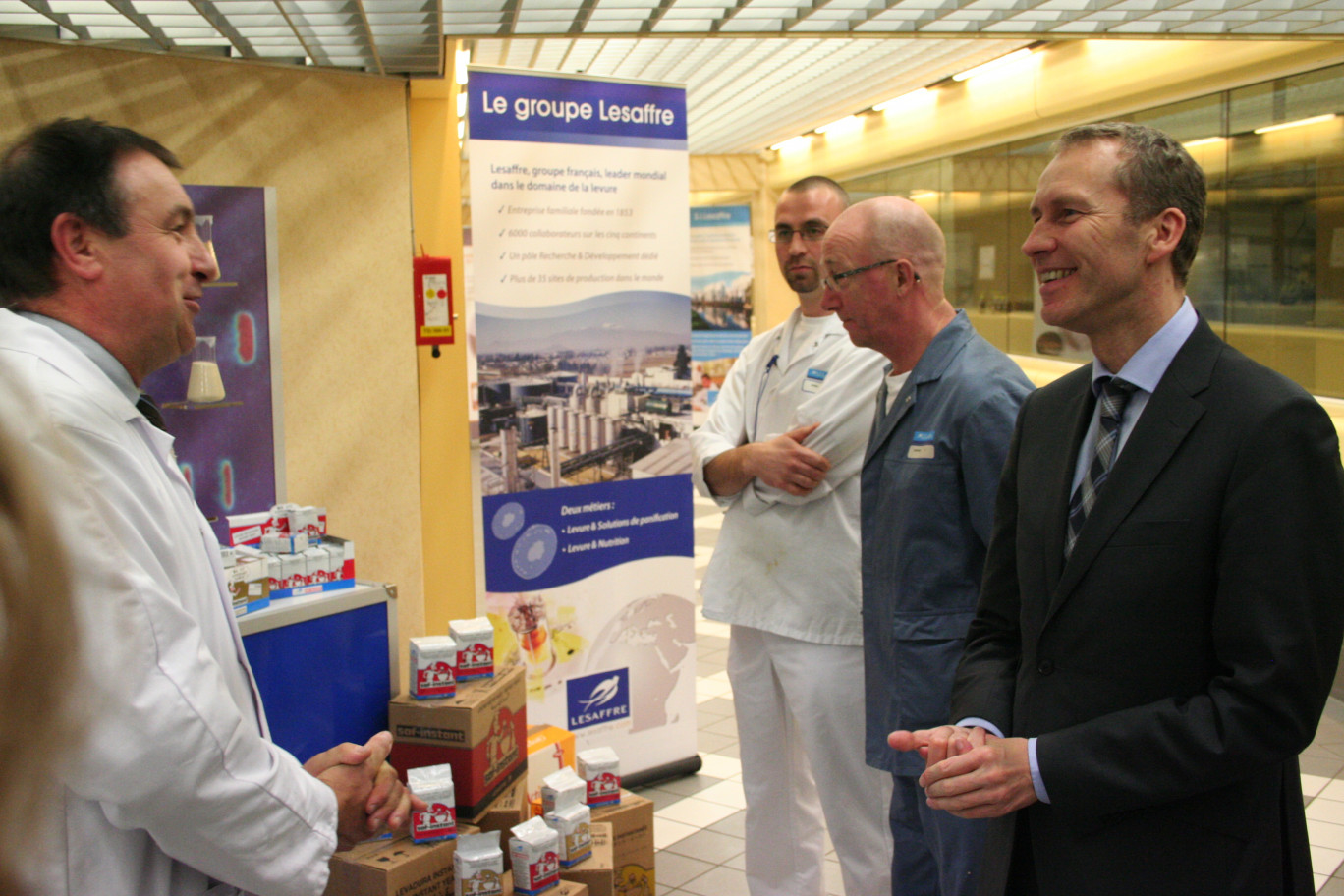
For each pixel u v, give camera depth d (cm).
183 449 310
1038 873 136
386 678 258
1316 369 539
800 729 272
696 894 319
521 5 316
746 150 1210
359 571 357
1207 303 630
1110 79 666
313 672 242
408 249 357
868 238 226
